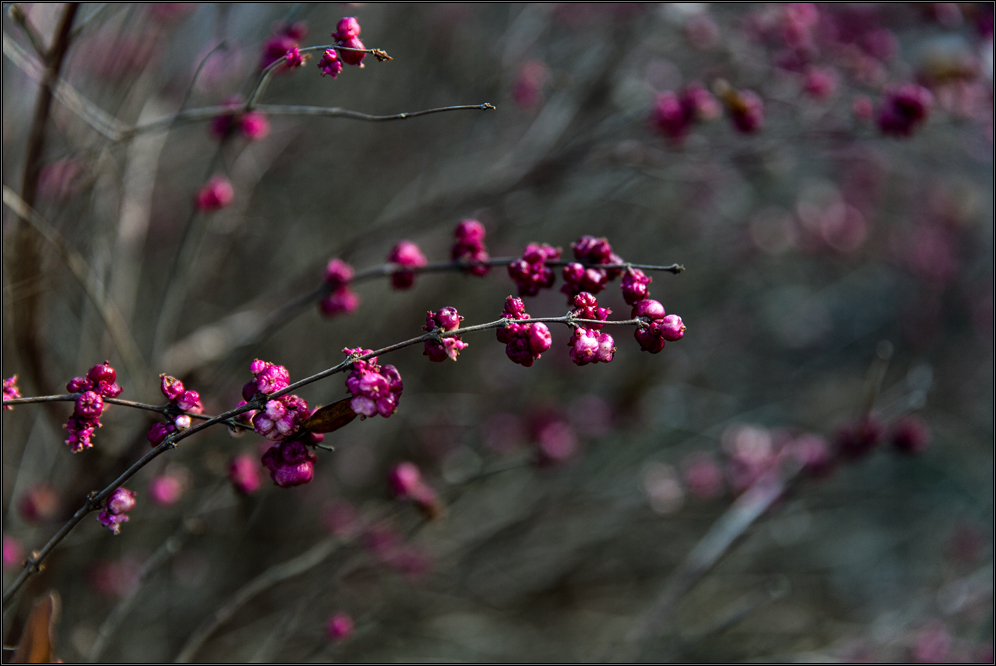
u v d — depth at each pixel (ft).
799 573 5.58
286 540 3.93
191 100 2.97
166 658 3.41
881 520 6.23
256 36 3.13
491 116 4.61
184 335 3.94
